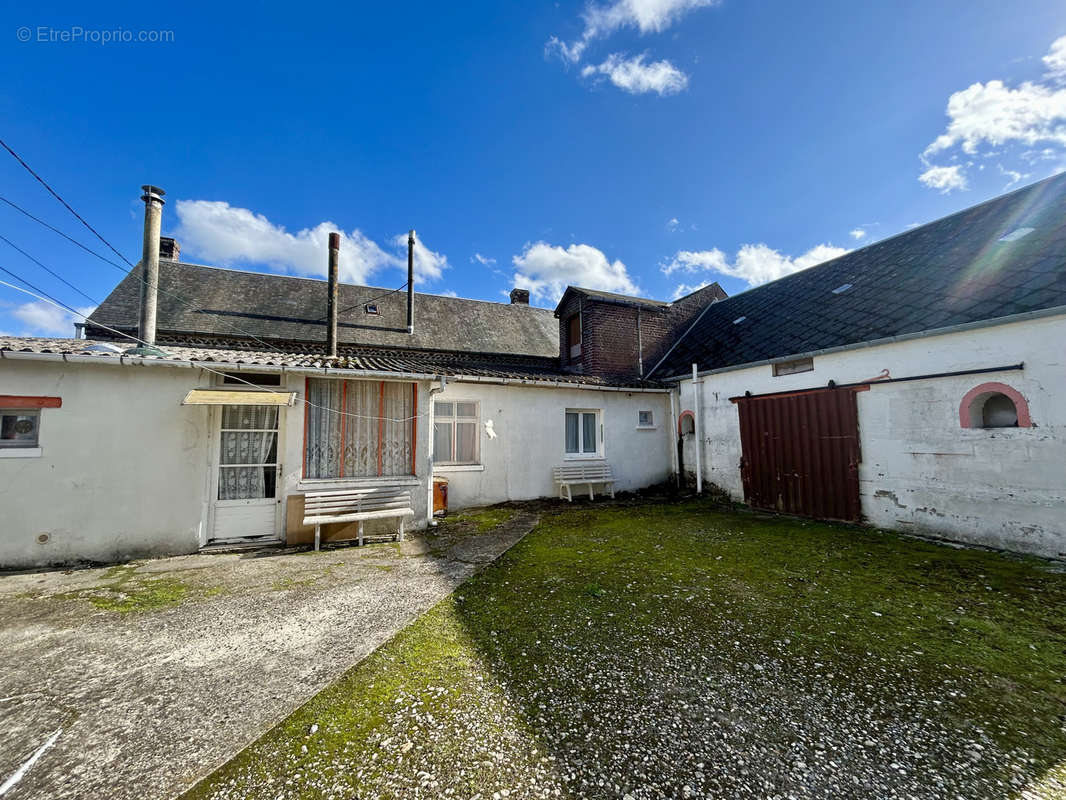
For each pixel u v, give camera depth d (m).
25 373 5.55
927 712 2.57
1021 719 2.50
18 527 5.44
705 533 7.19
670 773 2.11
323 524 6.59
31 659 3.27
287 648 3.41
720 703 2.67
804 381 8.47
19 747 2.34
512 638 3.54
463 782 2.06
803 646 3.38
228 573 5.25
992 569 5.16
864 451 7.49
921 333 6.65
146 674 3.06
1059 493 5.46
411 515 7.44
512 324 17.83
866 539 6.67
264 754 2.27
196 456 6.21
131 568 5.48
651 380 11.81
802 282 11.70
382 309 15.75
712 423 10.55
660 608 4.12
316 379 7.08
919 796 1.97
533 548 6.31
